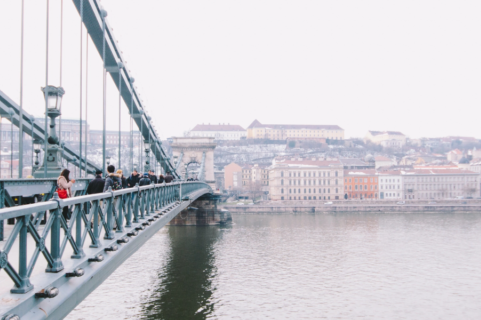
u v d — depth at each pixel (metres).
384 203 118.31
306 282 34.97
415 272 38.94
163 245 52.00
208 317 26.42
